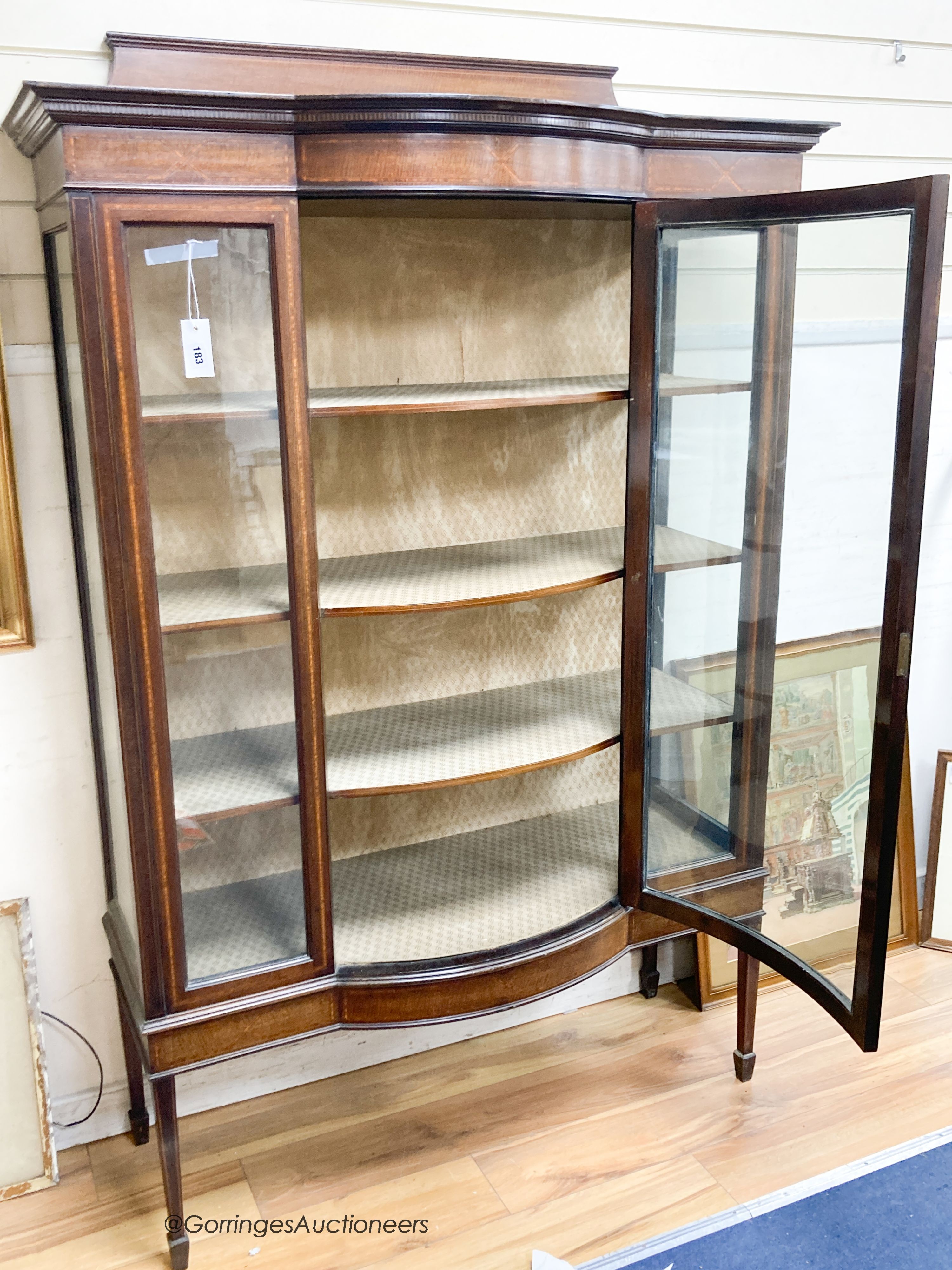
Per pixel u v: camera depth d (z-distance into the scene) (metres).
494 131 1.56
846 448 1.68
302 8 1.88
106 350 1.47
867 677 1.70
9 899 2.01
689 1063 2.35
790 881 1.92
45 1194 2.03
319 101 1.47
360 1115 2.22
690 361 1.83
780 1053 2.37
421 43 1.98
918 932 2.79
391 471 2.07
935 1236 1.89
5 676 1.92
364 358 1.99
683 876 2.04
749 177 1.83
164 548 1.58
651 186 1.76
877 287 1.57
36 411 1.84
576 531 2.27
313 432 1.99
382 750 1.98
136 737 1.61
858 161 2.46
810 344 1.72
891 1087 2.25
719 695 2.00
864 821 1.73
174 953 1.71
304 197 1.54
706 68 2.24
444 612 2.19
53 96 1.35
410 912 2.02
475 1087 2.29
